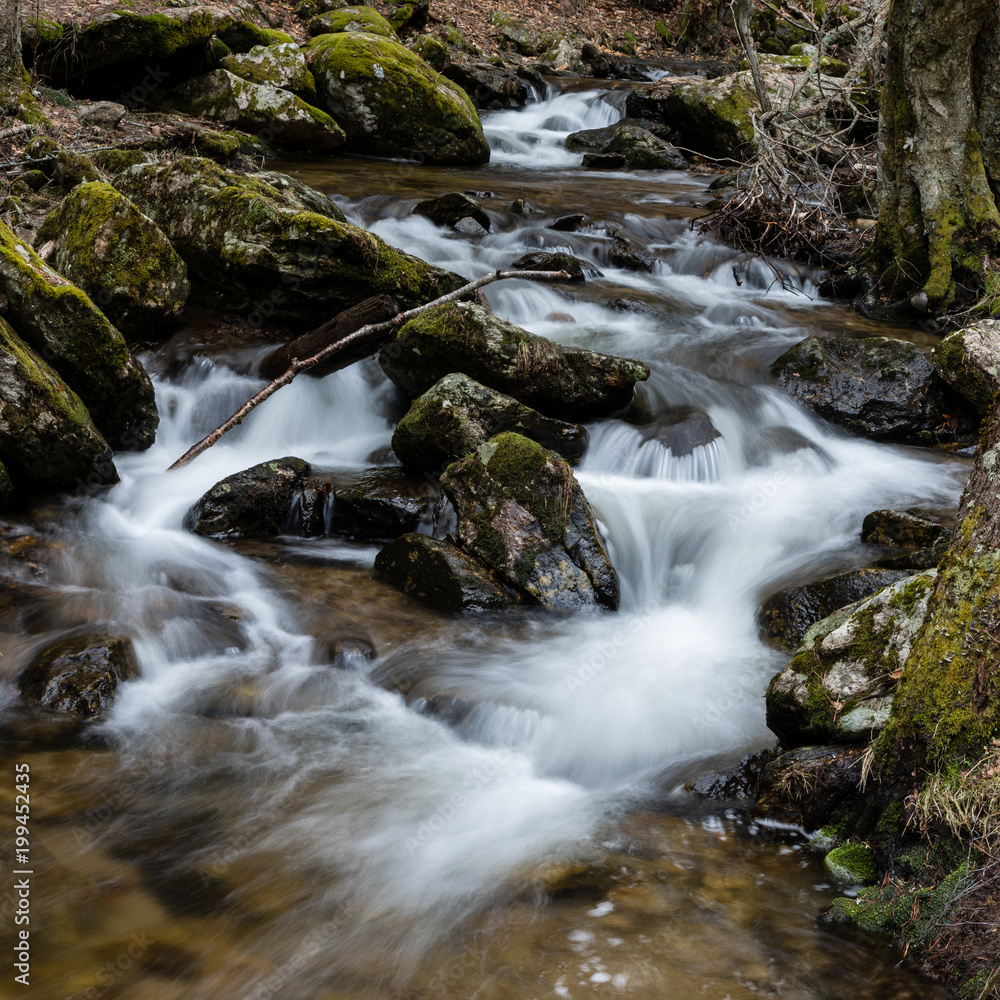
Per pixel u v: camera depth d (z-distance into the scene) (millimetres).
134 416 6863
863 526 6188
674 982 3014
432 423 6496
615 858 3662
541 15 24406
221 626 5180
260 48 14367
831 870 3492
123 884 3387
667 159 16062
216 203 8125
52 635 4879
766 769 3938
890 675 3629
